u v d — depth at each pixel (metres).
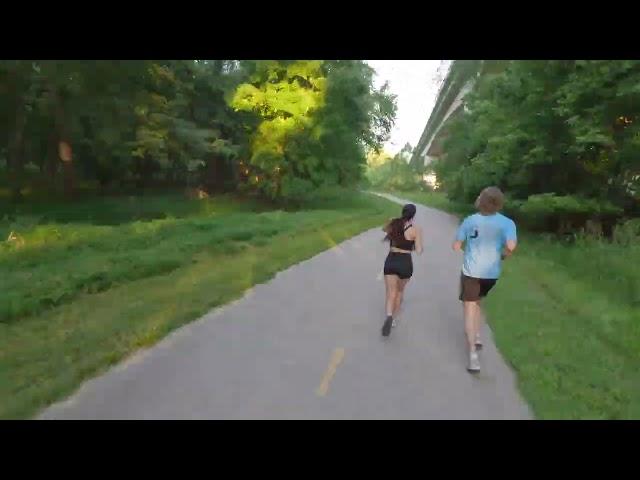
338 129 29.84
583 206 15.68
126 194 36.06
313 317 7.89
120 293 8.77
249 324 7.46
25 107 25.70
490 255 5.95
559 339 6.73
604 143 14.31
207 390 5.14
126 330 6.77
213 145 31.36
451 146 31.66
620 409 4.71
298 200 33.31
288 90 28.25
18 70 19.83
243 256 12.62
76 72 18.80
